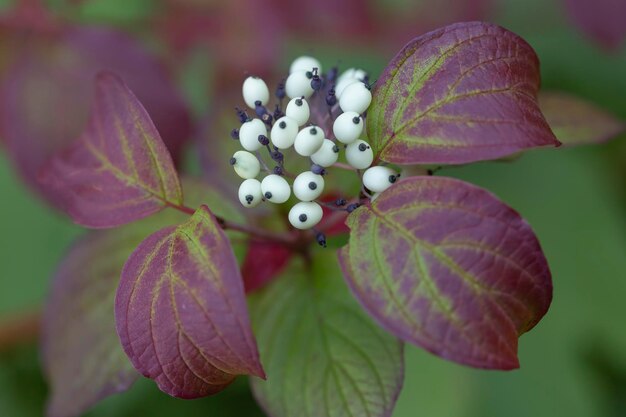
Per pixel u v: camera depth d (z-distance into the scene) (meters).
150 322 0.31
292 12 0.48
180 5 0.48
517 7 0.52
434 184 0.31
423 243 0.31
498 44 0.32
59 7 0.47
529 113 0.32
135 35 0.48
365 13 0.48
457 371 0.45
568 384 0.46
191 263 0.31
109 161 0.35
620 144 0.51
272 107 0.40
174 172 0.34
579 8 0.45
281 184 0.32
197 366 0.31
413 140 0.32
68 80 0.45
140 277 0.31
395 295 0.30
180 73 0.48
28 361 0.51
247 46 0.47
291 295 0.36
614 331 0.47
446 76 0.32
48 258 0.51
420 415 0.44
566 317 0.47
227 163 0.40
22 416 0.50
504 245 0.30
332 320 0.36
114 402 0.49
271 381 0.35
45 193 0.45
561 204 0.48
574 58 0.54
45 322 0.38
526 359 0.47
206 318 0.30
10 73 0.45
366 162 0.32
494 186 0.49
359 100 0.32
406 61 0.32
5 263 0.51
